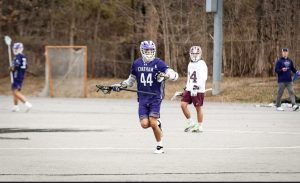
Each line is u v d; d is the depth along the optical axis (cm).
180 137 3412
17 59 5062
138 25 7869
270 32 7188
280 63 5209
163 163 2506
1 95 7412
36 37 8612
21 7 8762
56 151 2872
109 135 3512
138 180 2134
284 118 4556
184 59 7512
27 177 2198
